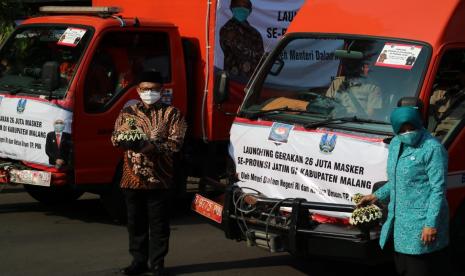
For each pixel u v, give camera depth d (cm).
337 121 610
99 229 835
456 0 612
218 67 864
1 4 1117
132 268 666
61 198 970
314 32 680
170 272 687
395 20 628
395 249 516
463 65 621
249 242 621
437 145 500
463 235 639
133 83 838
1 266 686
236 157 677
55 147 791
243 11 877
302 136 621
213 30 859
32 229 829
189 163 888
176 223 888
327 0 692
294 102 666
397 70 607
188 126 889
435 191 495
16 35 909
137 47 850
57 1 1462
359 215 536
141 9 966
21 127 829
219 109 872
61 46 841
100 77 817
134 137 618
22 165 836
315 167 610
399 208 509
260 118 663
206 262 726
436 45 594
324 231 572
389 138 571
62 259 714
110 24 826
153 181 636
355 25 654
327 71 661
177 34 877
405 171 503
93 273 672
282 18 911
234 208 637
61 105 791
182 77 878
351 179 586
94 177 812
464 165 625
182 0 901
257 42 894
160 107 641
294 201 587
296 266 724
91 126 806
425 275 507
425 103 584
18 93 841
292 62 685
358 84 630
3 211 918
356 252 557
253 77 752
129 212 657
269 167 646
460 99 622
